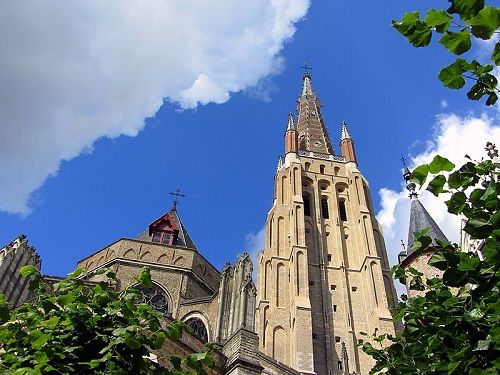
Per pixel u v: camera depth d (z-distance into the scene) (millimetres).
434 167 8055
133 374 9891
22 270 11344
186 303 33375
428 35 6664
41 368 9023
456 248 11812
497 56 7062
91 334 10125
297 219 61062
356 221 64375
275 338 50875
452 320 9812
